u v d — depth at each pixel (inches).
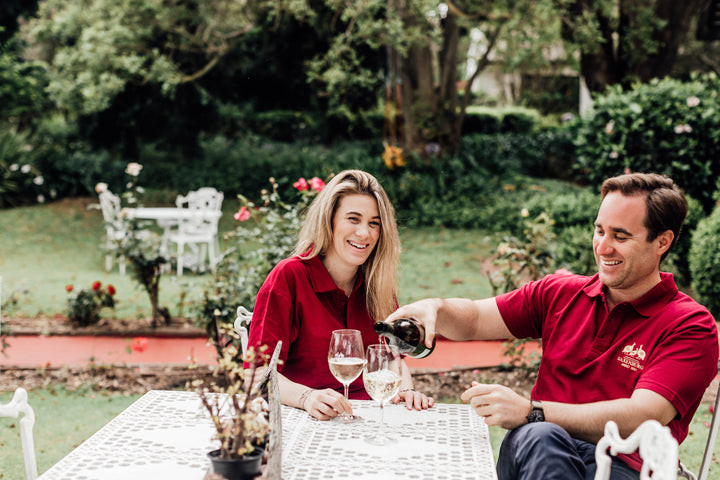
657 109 350.0
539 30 516.7
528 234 236.4
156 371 225.8
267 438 74.7
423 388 211.9
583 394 98.2
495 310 110.7
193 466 76.6
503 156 754.2
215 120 706.2
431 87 653.9
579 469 83.3
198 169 681.0
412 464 78.1
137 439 84.4
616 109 358.6
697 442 168.6
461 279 369.4
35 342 265.1
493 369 225.3
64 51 537.6
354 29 557.6
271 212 226.7
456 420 94.2
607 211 95.0
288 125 824.3
